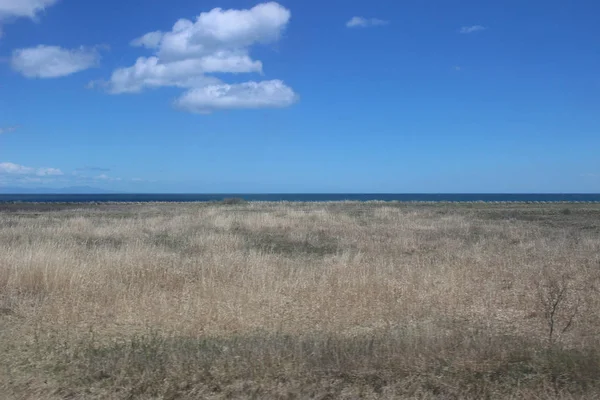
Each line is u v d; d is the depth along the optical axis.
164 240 17.92
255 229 22.11
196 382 4.85
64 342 6.16
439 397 4.64
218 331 6.65
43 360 5.47
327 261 12.31
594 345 5.77
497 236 19.14
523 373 5.03
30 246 12.83
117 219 26.83
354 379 4.91
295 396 4.61
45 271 9.20
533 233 20.11
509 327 6.92
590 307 7.75
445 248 15.40
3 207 46.12
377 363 5.17
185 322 6.95
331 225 23.42
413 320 7.24
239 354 5.41
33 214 33.84
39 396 4.70
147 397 4.65
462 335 6.06
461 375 4.97
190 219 25.80
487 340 5.81
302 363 5.17
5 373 5.14
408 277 9.66
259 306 7.77
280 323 6.86
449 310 7.76
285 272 10.42
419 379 4.89
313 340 5.98
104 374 5.07
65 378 5.01
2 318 7.48
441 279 9.60
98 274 9.70
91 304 7.97
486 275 10.35
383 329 6.73
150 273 10.17
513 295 8.66
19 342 6.21
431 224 24.08
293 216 27.41
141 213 33.47
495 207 44.12
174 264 11.16
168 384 4.80
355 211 35.44
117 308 7.81
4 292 8.80
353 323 7.13
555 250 14.10
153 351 5.54
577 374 4.93
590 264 11.64
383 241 17.69
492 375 5.00
